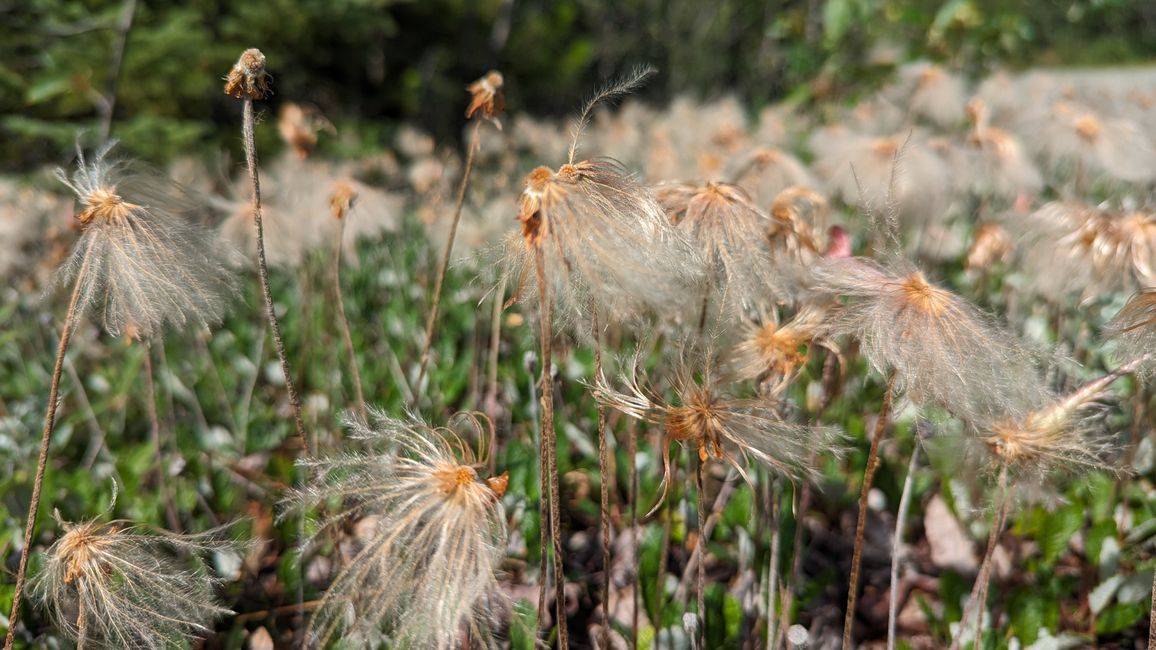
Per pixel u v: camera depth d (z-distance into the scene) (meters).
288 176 3.83
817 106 8.75
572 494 2.80
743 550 2.22
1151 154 3.20
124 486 2.77
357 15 9.91
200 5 8.63
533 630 1.82
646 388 1.47
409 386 3.43
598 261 1.19
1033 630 2.13
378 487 1.41
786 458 1.51
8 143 6.91
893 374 1.35
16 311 4.12
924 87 5.41
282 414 3.50
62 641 2.08
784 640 2.01
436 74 13.48
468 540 1.33
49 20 6.07
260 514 2.70
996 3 8.05
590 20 16.02
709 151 4.90
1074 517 2.27
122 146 5.25
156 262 1.47
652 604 2.23
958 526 2.43
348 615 1.54
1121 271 1.92
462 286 4.28
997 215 3.44
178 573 1.65
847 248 1.87
